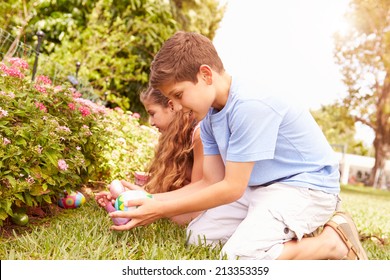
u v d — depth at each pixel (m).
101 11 9.05
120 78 8.58
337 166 2.62
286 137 2.43
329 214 2.55
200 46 2.27
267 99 2.35
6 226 2.85
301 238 2.41
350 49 20.92
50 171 2.94
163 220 3.17
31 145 2.74
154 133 6.32
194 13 11.87
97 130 3.92
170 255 2.37
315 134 2.52
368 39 20.31
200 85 2.25
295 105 2.47
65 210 3.45
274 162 2.47
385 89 21.72
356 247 2.53
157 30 8.98
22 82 3.35
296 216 2.38
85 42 8.55
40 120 2.87
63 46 8.27
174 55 2.22
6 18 8.04
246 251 2.30
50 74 6.91
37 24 8.56
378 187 24.41
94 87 8.66
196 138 3.14
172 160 3.32
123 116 5.88
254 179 2.51
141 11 9.10
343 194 11.69
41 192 2.82
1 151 2.52
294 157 2.47
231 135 2.37
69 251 2.33
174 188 3.36
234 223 2.67
